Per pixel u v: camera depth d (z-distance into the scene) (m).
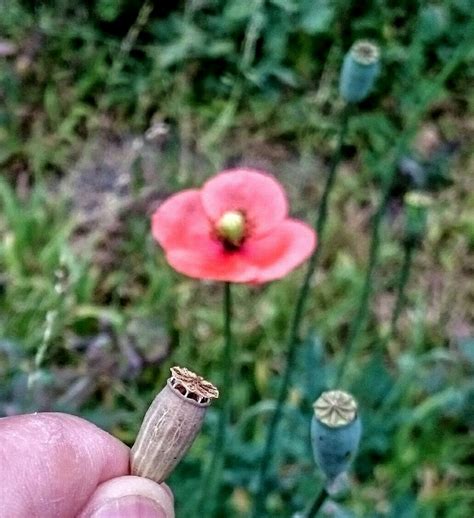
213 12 0.40
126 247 0.33
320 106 0.39
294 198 0.36
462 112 0.40
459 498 0.28
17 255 0.32
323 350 0.30
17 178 0.37
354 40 0.40
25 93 0.39
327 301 0.33
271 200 0.19
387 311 0.33
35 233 0.33
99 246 0.33
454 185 0.37
